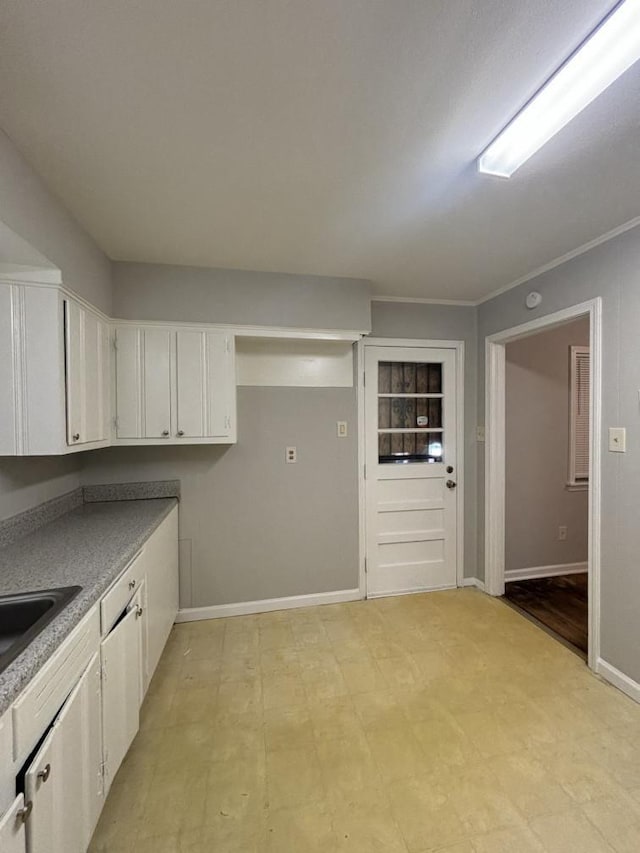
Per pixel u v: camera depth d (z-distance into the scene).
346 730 1.71
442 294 2.94
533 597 2.99
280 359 2.78
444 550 3.16
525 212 1.77
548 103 1.12
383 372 3.04
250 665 2.17
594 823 1.31
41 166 1.43
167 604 2.27
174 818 1.33
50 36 0.94
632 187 1.57
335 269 2.45
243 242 2.07
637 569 1.87
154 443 2.32
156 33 0.94
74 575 1.34
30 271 1.60
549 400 3.34
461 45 0.97
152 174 1.49
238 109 1.17
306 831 1.29
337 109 1.17
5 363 1.57
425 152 1.37
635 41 0.92
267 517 2.78
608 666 2.01
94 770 1.20
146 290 2.33
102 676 1.28
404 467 3.07
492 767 1.52
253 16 0.90
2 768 0.78
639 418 1.85
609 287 1.99
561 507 3.40
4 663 0.87
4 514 1.66
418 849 1.23
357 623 2.62
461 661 2.19
